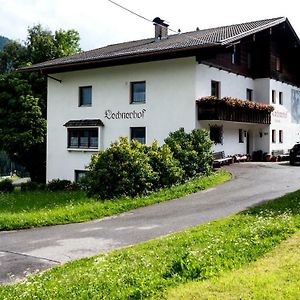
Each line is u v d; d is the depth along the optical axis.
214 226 10.76
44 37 43.25
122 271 7.15
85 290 6.28
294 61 34.91
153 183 17.67
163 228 11.57
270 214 11.41
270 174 21.92
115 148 17.09
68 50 43.78
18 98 36.66
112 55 26.06
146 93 26.42
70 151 29.98
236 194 16.39
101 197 16.67
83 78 29.44
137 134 27.11
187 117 24.73
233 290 5.78
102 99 28.47
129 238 10.66
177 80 25.11
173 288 6.02
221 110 24.34
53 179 29.80
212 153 21.81
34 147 37.47
